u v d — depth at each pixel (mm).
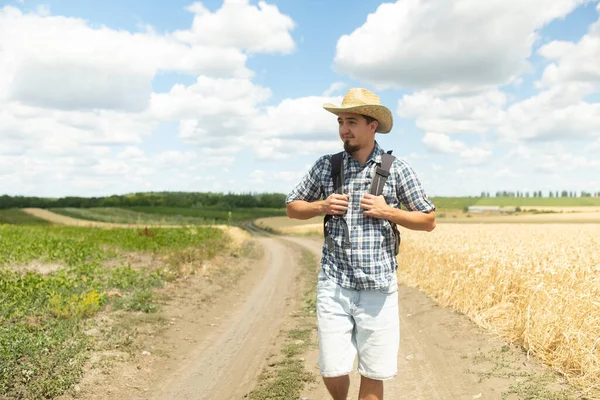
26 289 9750
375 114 3252
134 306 9836
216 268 18594
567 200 140000
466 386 5398
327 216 3396
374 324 3271
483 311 8438
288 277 18406
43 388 5246
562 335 5957
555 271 8703
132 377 6098
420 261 14930
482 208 118500
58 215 84312
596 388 4965
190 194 139750
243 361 7035
